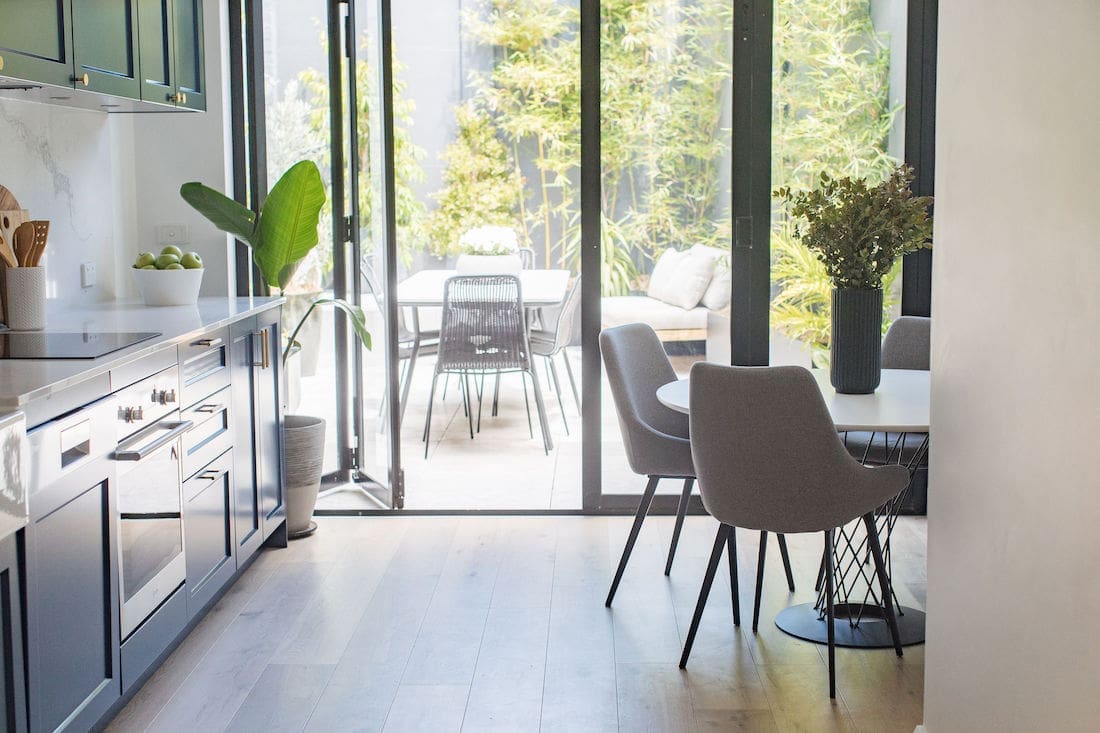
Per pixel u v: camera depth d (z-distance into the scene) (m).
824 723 3.12
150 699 3.25
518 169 5.31
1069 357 1.82
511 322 5.79
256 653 3.58
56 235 4.28
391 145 4.92
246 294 5.15
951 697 2.46
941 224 2.51
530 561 4.48
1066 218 1.83
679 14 4.97
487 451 6.05
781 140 5.02
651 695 3.29
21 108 4.04
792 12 4.96
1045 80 1.92
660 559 4.51
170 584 3.37
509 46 5.21
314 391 5.45
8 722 2.39
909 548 4.66
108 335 3.36
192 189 4.62
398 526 4.96
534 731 3.07
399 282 5.54
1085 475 1.75
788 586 4.17
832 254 3.78
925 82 4.98
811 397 3.17
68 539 2.67
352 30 5.02
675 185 5.06
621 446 5.12
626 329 4.30
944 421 2.49
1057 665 1.87
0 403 2.38
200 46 4.53
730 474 3.31
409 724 3.11
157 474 3.26
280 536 4.64
